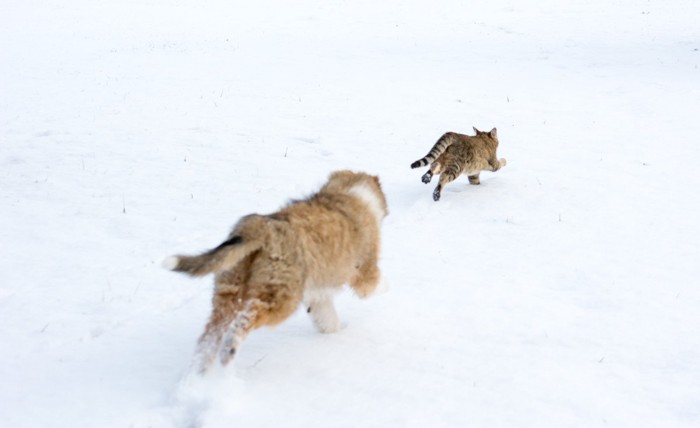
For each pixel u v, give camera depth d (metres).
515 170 13.60
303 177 13.20
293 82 22.36
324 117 18.05
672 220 10.77
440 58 26.27
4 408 5.29
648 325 7.34
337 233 6.21
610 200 11.71
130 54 28.47
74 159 14.16
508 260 9.29
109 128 16.86
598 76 22.45
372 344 6.69
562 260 9.30
